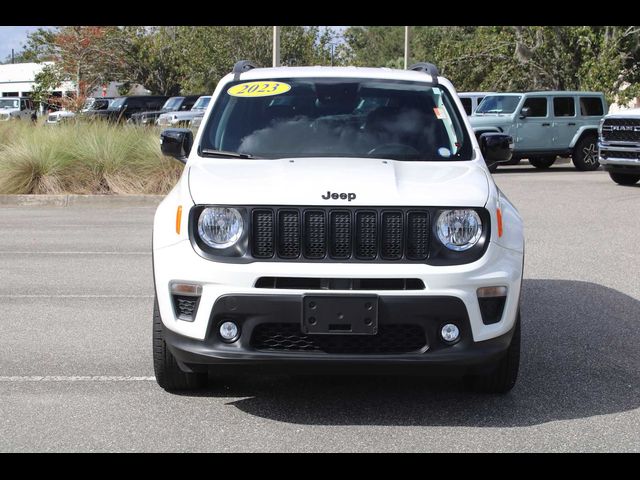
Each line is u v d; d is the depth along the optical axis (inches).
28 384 220.8
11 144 722.8
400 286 188.9
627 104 1236.5
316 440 184.7
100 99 1594.5
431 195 193.0
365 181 197.0
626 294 332.5
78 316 294.4
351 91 245.3
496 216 197.2
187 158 242.1
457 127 237.5
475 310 190.2
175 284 194.1
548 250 427.5
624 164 716.0
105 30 1772.9
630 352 255.0
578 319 294.0
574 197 659.4
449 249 191.5
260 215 191.0
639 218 542.3
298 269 187.0
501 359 206.7
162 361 207.3
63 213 584.1
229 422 195.3
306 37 1984.5
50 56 1600.6
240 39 1967.3
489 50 1390.3
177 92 2122.3
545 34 1321.4
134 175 668.7
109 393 214.5
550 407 206.8
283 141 229.1
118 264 391.5
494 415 201.0
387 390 219.3
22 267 383.6
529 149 924.0
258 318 187.0
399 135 231.6
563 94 940.6
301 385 222.8
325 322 185.5
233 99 244.7
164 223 201.9
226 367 195.2
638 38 1247.5
